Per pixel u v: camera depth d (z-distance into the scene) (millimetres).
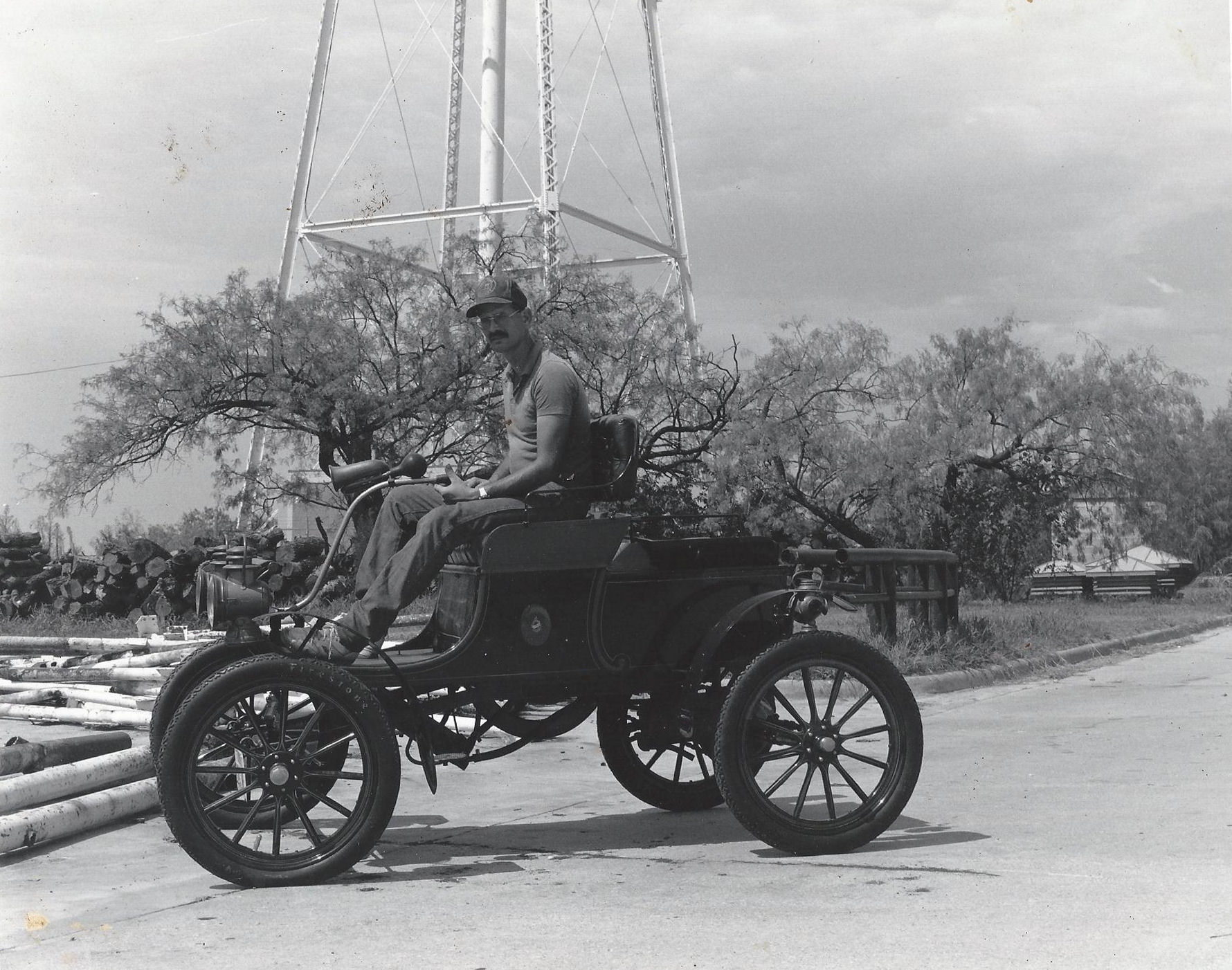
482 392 26500
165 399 25172
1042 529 27391
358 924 3949
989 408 26625
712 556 5180
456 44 33938
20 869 4875
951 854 4805
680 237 33031
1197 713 9445
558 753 7922
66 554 21031
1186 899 4016
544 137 27609
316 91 29719
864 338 26141
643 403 25906
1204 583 43188
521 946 3662
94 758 6238
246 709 5039
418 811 6043
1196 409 28094
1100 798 5980
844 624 15930
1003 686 11984
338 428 26094
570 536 4824
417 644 5277
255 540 20531
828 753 4941
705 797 5914
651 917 3959
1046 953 3471
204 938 3812
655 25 33812
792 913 3982
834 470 25625
